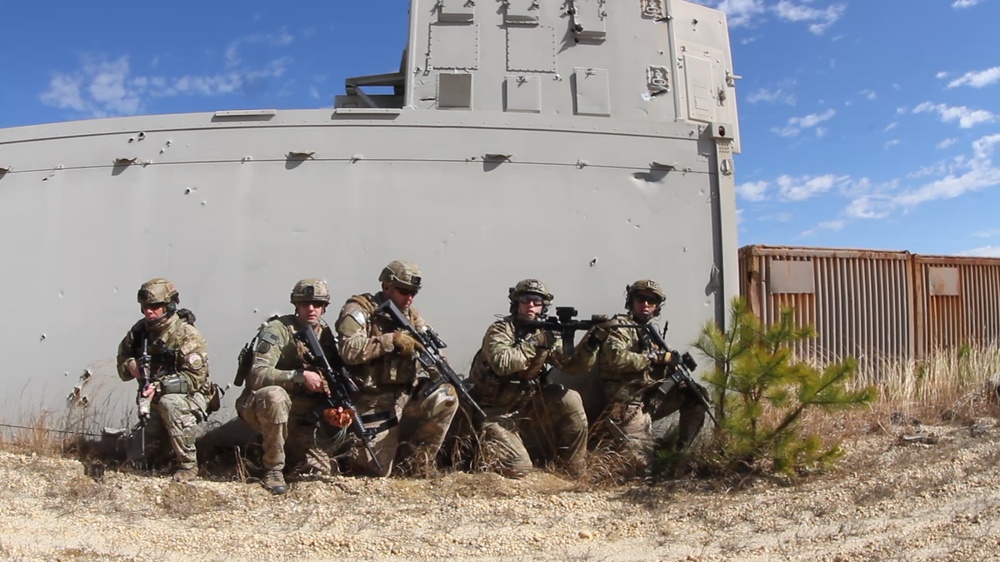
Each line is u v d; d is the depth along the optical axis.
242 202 6.87
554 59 8.23
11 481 5.65
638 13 8.45
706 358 6.90
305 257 6.82
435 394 5.99
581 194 6.98
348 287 6.79
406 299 6.14
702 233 7.02
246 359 6.08
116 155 6.98
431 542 4.68
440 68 8.14
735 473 5.94
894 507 5.09
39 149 7.08
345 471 6.19
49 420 6.71
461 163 6.95
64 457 6.34
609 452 6.30
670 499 5.49
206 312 6.76
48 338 6.84
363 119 6.96
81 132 7.05
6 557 4.32
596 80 8.22
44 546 4.52
